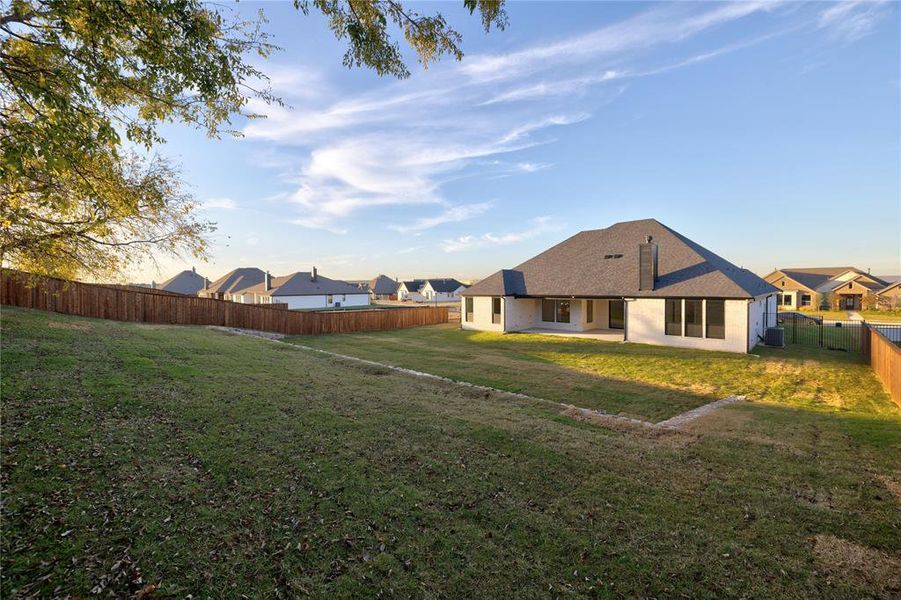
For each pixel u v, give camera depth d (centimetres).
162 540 373
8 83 465
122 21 466
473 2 557
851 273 5706
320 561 371
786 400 1147
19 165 375
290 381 969
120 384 755
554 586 356
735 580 367
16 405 595
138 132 578
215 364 1053
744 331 1820
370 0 589
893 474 585
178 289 6788
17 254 791
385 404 844
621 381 1348
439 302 7875
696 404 1102
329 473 520
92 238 824
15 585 308
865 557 399
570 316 2548
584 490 518
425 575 363
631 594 350
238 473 501
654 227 2548
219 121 668
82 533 368
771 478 568
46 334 1078
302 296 5838
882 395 1195
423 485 510
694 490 526
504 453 620
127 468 477
